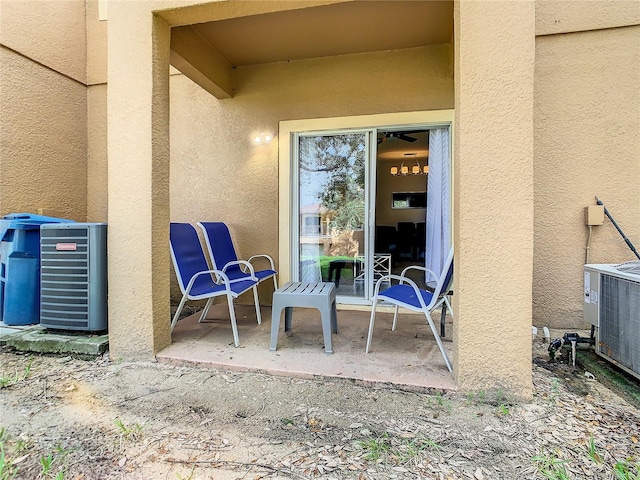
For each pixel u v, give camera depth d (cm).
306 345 270
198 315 366
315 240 410
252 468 143
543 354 267
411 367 227
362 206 393
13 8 344
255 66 407
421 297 231
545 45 311
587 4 302
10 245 293
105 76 427
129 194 248
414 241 805
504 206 192
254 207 413
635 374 203
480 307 196
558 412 183
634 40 296
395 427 170
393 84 373
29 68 362
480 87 192
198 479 137
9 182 344
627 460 146
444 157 377
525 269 191
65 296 267
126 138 247
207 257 425
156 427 171
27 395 201
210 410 185
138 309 249
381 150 733
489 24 190
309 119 395
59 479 135
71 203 414
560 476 136
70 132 411
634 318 204
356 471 141
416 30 333
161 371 232
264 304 413
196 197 429
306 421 175
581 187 311
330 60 387
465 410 185
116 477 138
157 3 239
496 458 148
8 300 292
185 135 429
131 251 249
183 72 344
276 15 306
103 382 217
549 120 314
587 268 247
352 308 392
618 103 301
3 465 142
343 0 225
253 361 237
